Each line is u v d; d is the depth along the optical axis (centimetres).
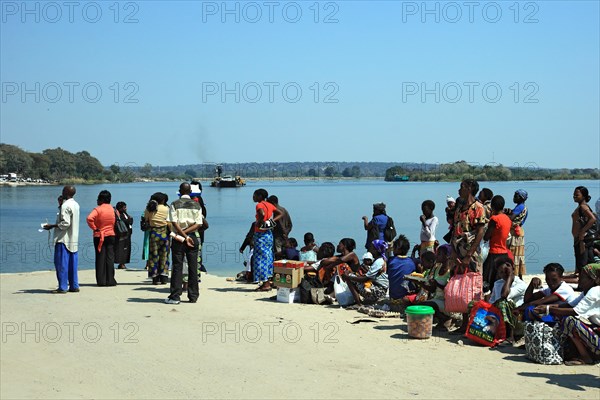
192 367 809
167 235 1488
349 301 1195
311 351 880
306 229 3712
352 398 690
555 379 752
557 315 838
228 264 2250
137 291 1387
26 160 14200
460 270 1004
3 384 749
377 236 1405
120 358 851
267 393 708
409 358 845
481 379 753
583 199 1357
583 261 1346
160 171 14700
